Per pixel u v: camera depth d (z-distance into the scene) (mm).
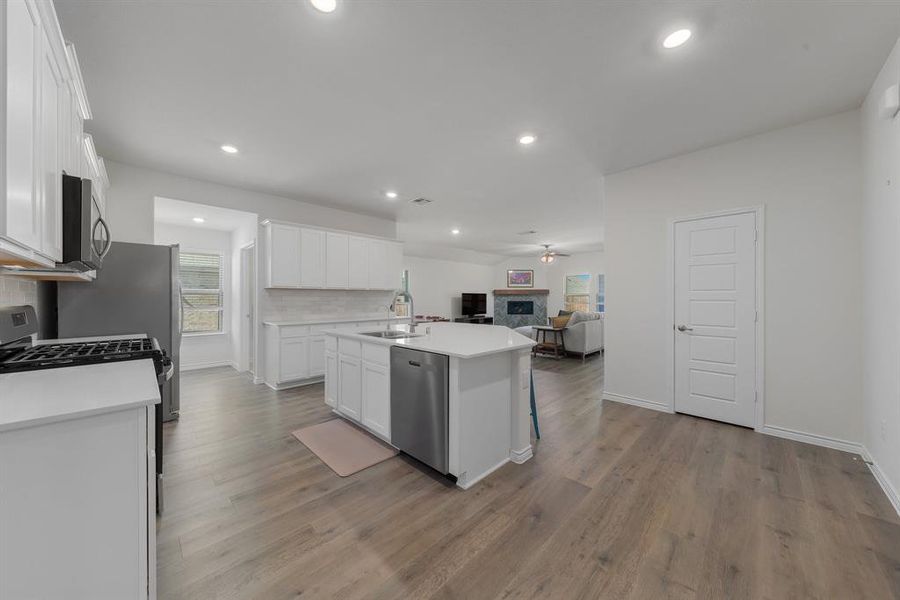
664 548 1574
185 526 1712
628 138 2961
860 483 2117
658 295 3463
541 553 1545
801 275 2732
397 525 1731
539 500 1953
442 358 2146
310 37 1803
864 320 2463
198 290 5457
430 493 2025
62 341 2260
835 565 1472
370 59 1976
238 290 5328
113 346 1995
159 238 5086
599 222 6160
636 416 3320
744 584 1377
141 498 1030
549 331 6863
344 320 4852
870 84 2225
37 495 910
